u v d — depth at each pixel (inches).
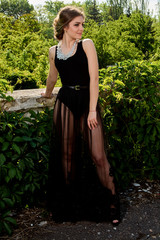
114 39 339.6
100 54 309.7
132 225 82.7
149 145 108.3
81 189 90.1
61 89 85.4
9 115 86.9
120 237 77.4
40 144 89.7
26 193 91.6
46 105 101.8
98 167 84.0
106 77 102.6
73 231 80.4
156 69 106.7
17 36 243.8
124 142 107.9
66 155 86.7
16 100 93.7
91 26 328.5
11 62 174.1
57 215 85.2
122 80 104.0
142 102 102.3
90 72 77.4
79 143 86.6
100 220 84.7
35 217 87.7
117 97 101.0
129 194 100.9
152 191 103.0
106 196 84.0
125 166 103.8
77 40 77.8
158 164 109.3
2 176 81.7
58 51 81.4
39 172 92.7
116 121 104.1
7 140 84.4
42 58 183.3
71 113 83.0
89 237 77.6
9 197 85.0
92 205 87.0
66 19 75.1
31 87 147.1
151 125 103.1
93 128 80.3
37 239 76.9
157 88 104.3
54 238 77.3
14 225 83.0
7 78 137.7
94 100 78.4
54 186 87.9
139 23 395.9
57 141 86.2
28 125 92.1
